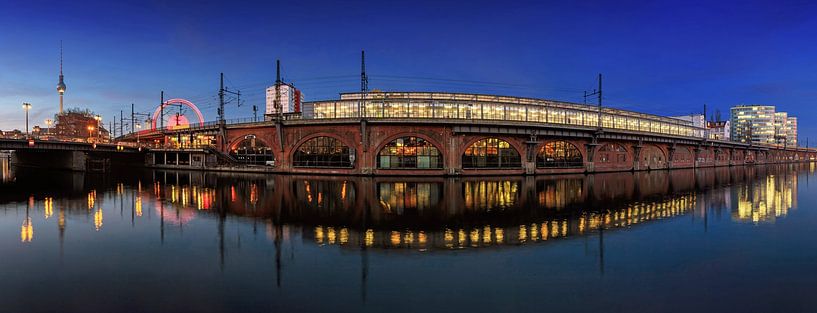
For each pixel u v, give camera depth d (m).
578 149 64.38
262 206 26.58
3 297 10.72
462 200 29.58
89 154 76.56
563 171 62.09
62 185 42.09
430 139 55.38
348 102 63.00
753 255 14.72
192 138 76.12
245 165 64.06
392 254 14.60
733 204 28.14
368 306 10.07
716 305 10.25
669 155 82.38
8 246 15.90
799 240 17.03
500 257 14.27
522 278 12.12
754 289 11.35
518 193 34.38
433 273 12.55
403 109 61.69
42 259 14.16
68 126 138.75
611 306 10.14
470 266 13.24
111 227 19.59
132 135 98.12
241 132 65.38
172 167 75.06
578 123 72.69
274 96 71.06
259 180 47.88
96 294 10.91
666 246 15.94
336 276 12.27
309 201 28.97
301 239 16.98
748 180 52.12
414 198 30.75
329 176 54.19
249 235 17.78
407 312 9.73
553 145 62.16
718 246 15.96
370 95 66.50
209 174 59.41
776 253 14.98
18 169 71.00
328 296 10.70
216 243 16.34
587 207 26.23
